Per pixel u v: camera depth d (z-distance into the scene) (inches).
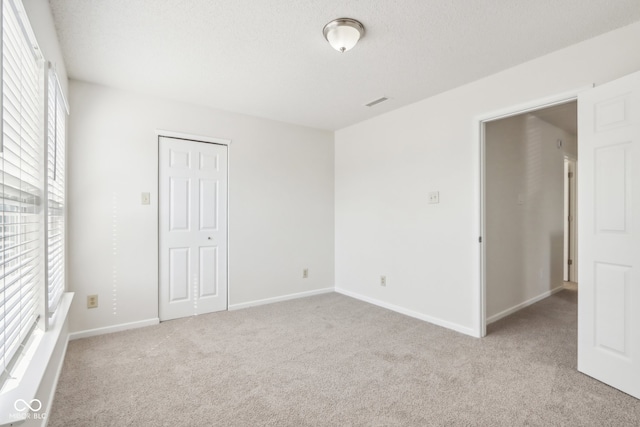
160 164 128.0
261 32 82.9
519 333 115.4
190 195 134.6
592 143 83.0
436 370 88.1
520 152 145.0
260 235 152.9
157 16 75.9
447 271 121.7
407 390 78.3
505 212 136.6
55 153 77.2
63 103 94.0
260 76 109.0
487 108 109.3
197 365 91.0
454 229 119.5
